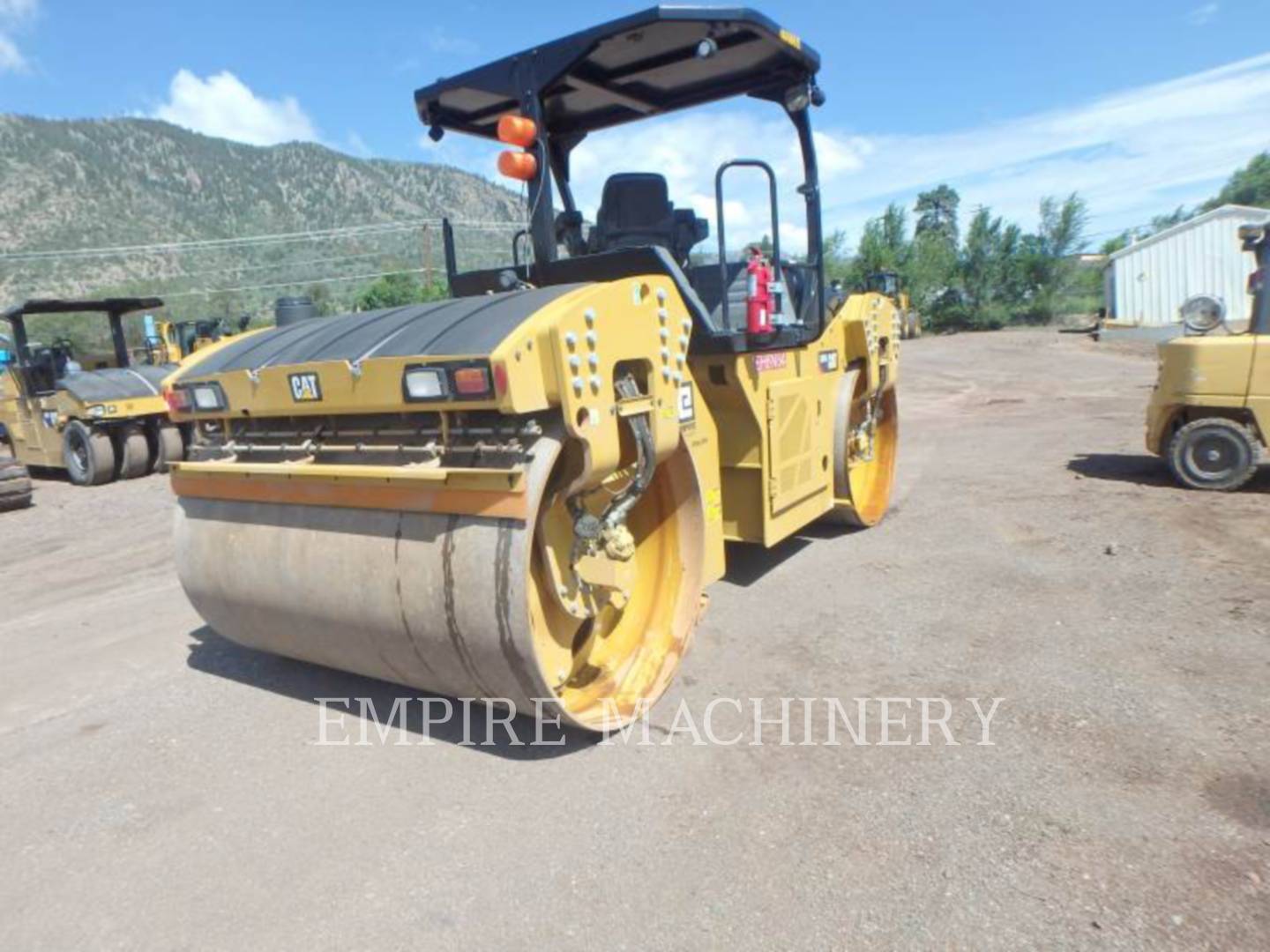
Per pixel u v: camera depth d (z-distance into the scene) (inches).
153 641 191.3
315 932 95.4
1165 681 142.4
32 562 284.4
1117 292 1172.5
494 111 196.2
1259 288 278.5
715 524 167.8
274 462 143.2
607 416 121.5
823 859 102.2
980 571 203.3
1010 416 495.5
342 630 134.7
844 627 173.8
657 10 150.3
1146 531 231.6
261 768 131.3
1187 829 104.0
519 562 114.1
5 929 99.0
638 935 92.0
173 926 97.8
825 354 214.4
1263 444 269.1
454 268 193.8
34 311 490.3
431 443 124.7
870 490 260.1
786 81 191.2
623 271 156.6
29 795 127.7
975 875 97.7
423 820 115.3
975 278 1509.6
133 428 456.4
